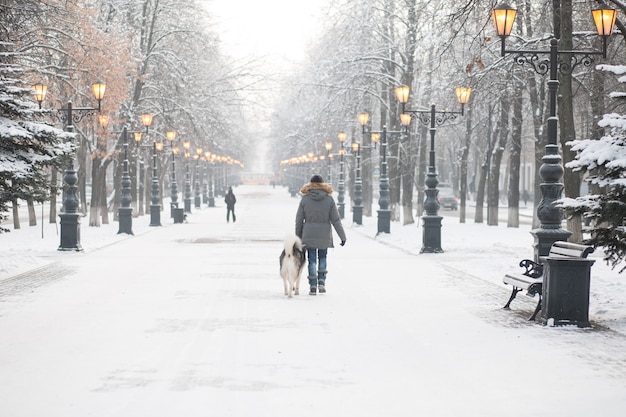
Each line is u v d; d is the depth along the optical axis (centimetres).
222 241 5809
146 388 1502
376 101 9450
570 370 1678
